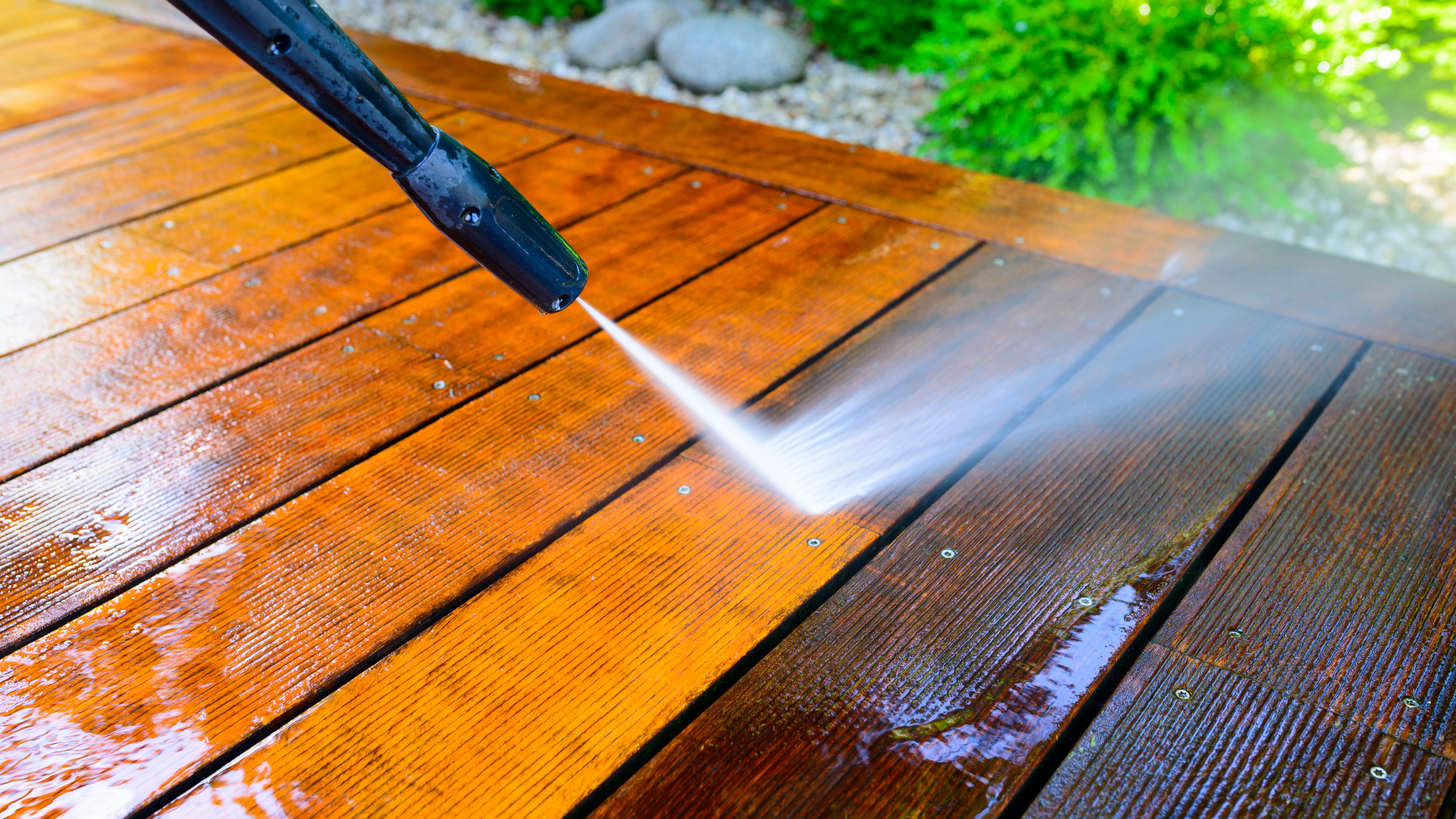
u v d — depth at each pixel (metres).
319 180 1.47
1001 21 2.31
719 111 3.03
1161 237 1.29
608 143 1.53
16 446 1.08
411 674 0.90
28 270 1.31
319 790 0.85
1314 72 2.16
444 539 0.99
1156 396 1.08
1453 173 2.53
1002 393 1.10
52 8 2.17
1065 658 0.90
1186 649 0.90
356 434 1.08
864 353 1.15
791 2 3.75
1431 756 0.84
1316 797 0.83
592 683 0.90
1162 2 2.15
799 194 1.40
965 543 0.97
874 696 0.88
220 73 1.78
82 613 0.95
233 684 0.90
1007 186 1.39
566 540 0.98
